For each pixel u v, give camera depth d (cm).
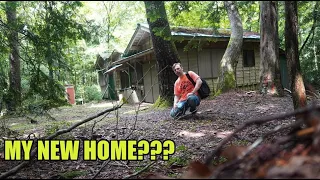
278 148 126
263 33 1143
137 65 1745
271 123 559
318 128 105
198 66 1419
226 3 566
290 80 436
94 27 462
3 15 537
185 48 908
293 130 171
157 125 621
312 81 1485
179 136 508
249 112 770
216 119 668
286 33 434
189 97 679
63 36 461
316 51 1612
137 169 306
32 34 508
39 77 591
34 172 304
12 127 762
